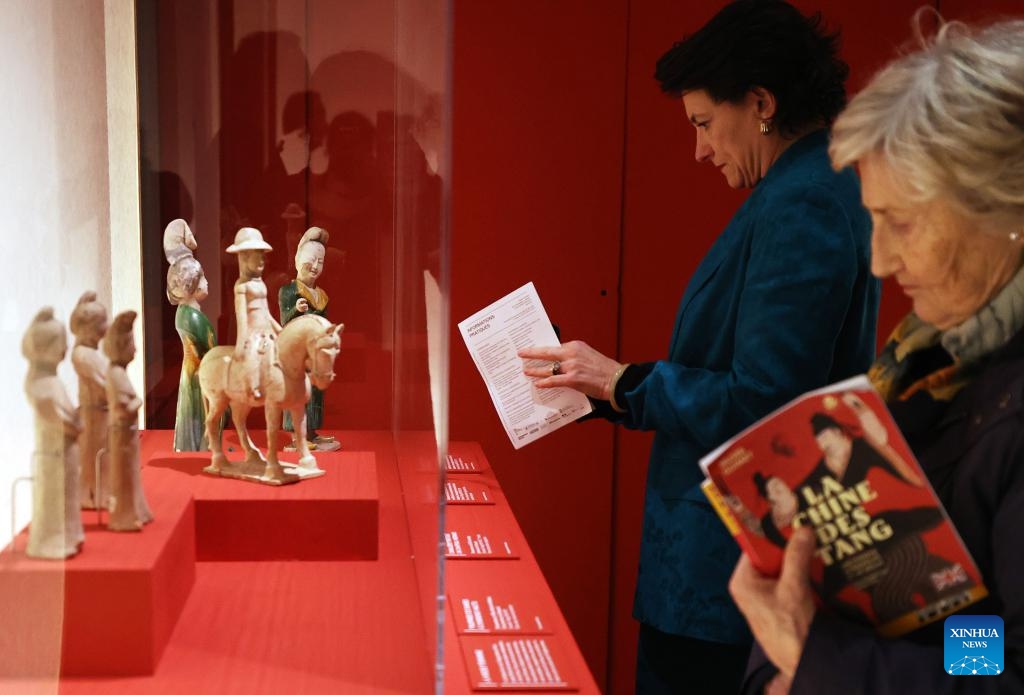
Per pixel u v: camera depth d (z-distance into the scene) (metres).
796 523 0.84
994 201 0.80
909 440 0.92
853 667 0.81
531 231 3.19
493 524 1.95
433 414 1.28
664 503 1.73
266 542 1.87
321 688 1.35
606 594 3.36
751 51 1.60
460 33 3.11
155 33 2.20
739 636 1.66
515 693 1.27
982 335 0.86
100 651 1.39
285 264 2.29
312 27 2.23
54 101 1.61
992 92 0.81
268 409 1.97
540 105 3.15
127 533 1.52
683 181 3.19
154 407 2.35
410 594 1.69
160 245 2.27
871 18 3.17
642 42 3.14
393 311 2.31
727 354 1.70
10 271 1.33
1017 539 0.79
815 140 1.64
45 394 1.37
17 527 1.35
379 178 2.28
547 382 1.82
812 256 1.54
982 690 0.78
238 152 2.26
